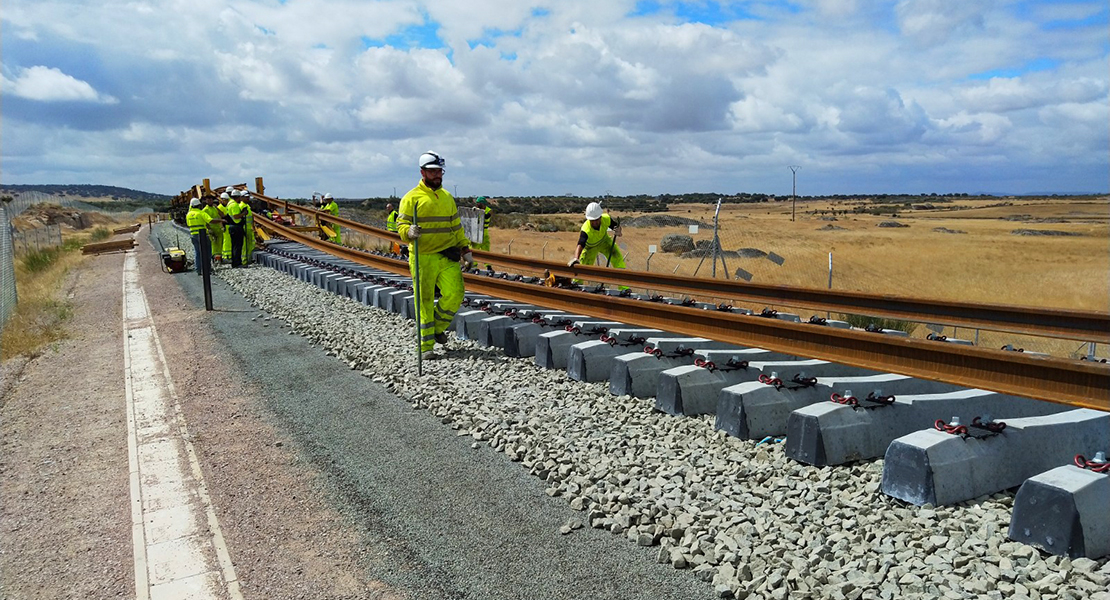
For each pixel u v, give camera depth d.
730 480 4.39
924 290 19.20
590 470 4.68
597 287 10.60
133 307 13.89
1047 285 20.36
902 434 4.81
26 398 7.76
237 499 4.74
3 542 4.38
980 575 3.18
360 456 5.33
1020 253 33.03
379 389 7.05
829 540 3.63
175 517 4.54
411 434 5.73
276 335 9.99
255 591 3.65
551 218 62.16
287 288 14.65
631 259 26.31
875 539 3.61
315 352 8.80
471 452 5.28
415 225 7.50
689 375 5.71
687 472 4.52
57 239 42.53
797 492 4.18
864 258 28.95
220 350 9.22
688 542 3.74
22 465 5.70
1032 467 4.28
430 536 4.08
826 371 6.39
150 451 5.75
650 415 5.69
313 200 24.97
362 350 8.52
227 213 19.77
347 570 3.80
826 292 8.47
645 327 7.48
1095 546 3.27
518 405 6.11
